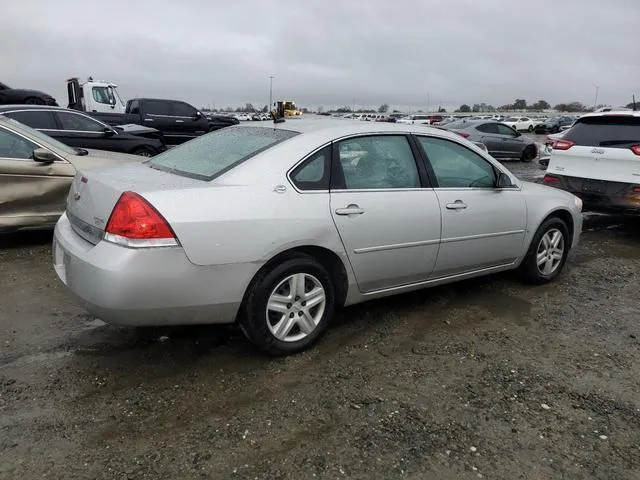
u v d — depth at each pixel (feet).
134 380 10.84
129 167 12.87
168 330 13.08
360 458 8.63
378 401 10.25
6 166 19.04
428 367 11.64
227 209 10.46
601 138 24.32
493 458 8.71
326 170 11.98
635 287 17.34
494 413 9.95
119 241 9.92
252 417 9.67
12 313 13.91
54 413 9.64
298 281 11.60
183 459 8.51
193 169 11.89
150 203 9.90
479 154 15.07
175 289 10.06
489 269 15.57
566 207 17.13
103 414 9.66
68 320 13.57
